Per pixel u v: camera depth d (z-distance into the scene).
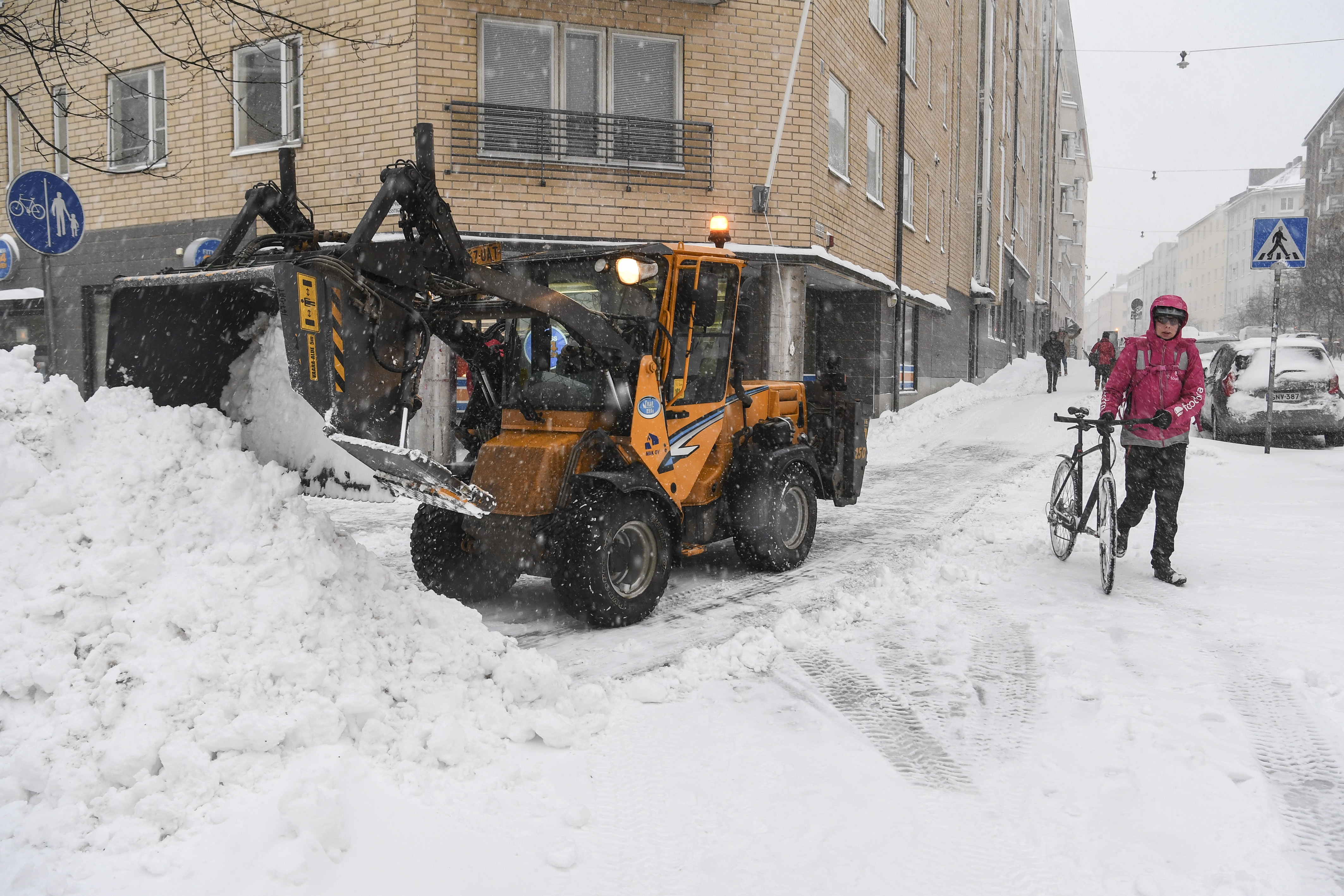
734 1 12.81
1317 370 13.91
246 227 4.66
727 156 12.92
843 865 2.81
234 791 2.83
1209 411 15.73
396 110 11.60
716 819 3.10
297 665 3.23
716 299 6.12
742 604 5.97
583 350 5.55
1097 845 2.90
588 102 12.41
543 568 5.44
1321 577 5.98
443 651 3.84
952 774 3.44
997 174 32.16
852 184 15.52
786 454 6.78
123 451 3.69
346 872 2.62
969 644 4.98
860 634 5.23
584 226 12.28
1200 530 7.64
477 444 6.23
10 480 3.37
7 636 3.02
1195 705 3.96
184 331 4.30
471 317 5.50
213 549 3.52
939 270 22.83
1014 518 8.84
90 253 13.62
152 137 13.09
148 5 12.34
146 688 2.98
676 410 5.98
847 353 17.72
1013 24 36.12
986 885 2.71
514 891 2.67
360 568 3.94
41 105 13.62
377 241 4.33
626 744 3.71
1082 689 4.18
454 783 3.22
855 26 15.34
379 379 4.22
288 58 12.09
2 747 2.82
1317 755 3.50
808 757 3.59
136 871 2.53
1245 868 2.72
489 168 11.83
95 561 3.27
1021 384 30.30
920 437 16.69
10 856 2.54
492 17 11.80
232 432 4.06
